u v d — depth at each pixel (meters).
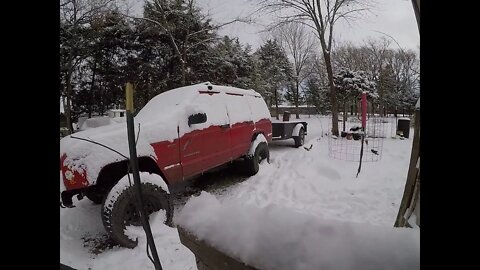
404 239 0.72
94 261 2.85
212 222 0.93
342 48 25.89
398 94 22.00
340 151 7.62
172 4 13.94
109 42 13.76
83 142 3.10
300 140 9.04
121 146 3.30
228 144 5.11
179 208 4.35
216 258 0.86
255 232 0.82
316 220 0.82
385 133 11.27
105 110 16.59
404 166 5.93
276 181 5.38
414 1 1.31
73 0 11.73
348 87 12.37
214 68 15.79
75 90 15.88
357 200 4.25
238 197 4.66
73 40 12.24
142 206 1.15
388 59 22.45
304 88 33.97
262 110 6.79
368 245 0.71
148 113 4.47
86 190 3.45
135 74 13.96
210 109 4.77
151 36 13.88
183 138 4.06
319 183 5.11
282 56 29.83
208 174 6.07
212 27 14.37
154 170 3.76
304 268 0.69
